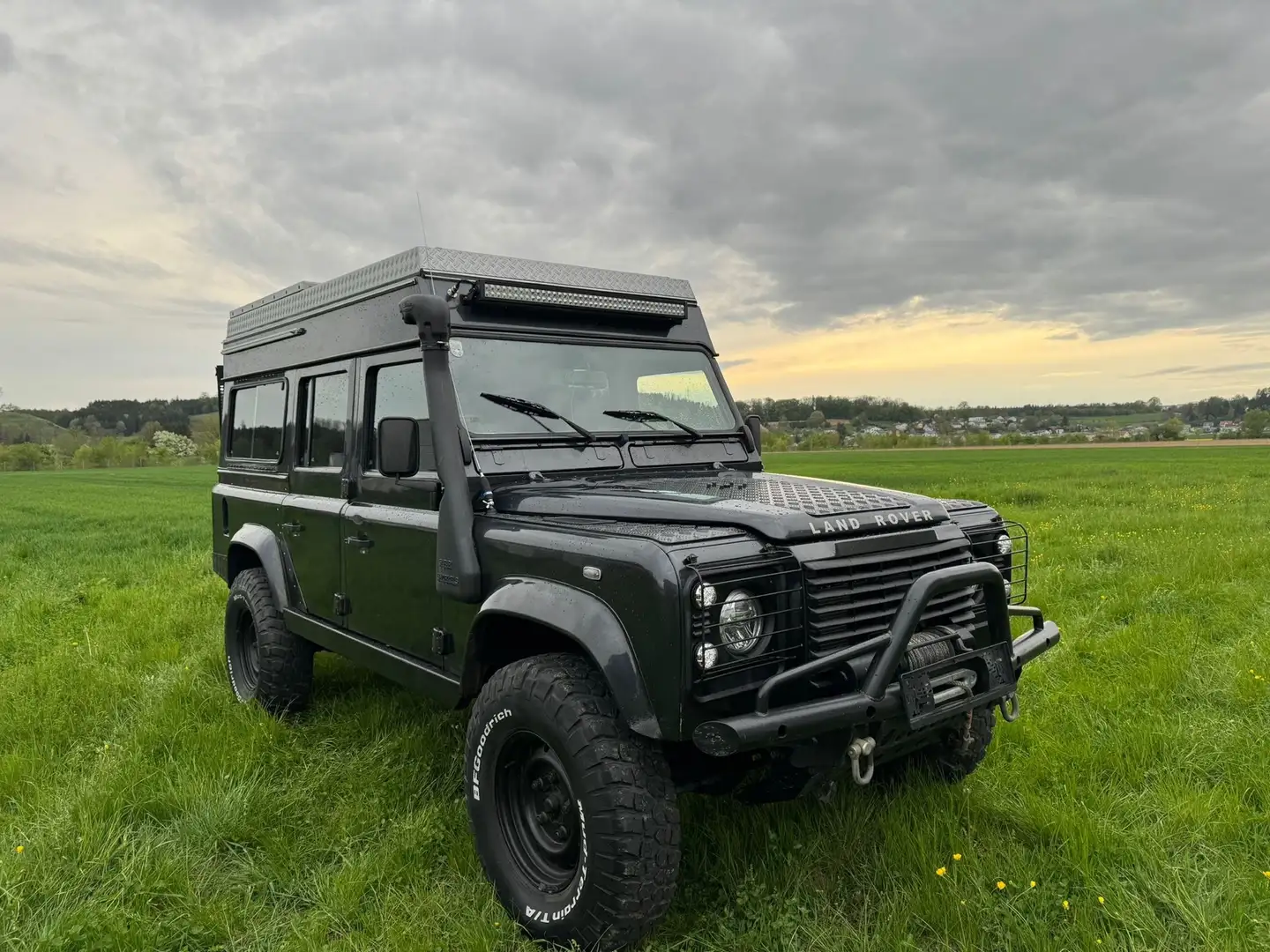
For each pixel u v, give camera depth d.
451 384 3.53
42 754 4.66
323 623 4.64
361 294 4.36
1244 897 3.03
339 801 4.02
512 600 3.07
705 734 2.48
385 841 3.63
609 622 2.75
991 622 3.11
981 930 2.89
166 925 3.09
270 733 4.71
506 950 2.95
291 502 4.98
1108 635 6.20
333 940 3.05
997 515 3.88
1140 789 3.92
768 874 3.20
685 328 4.59
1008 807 3.68
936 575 2.79
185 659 6.40
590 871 2.72
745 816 3.60
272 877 3.42
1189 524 12.44
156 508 26.67
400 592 3.93
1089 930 2.86
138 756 4.41
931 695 2.81
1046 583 7.95
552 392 3.92
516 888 3.05
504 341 3.88
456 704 3.56
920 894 3.05
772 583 2.77
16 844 3.63
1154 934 2.86
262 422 5.58
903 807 3.60
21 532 18.19
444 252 3.94
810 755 2.83
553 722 2.85
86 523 20.72
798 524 2.87
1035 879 3.17
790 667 2.80
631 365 4.25
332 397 4.66
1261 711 4.64
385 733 4.73
